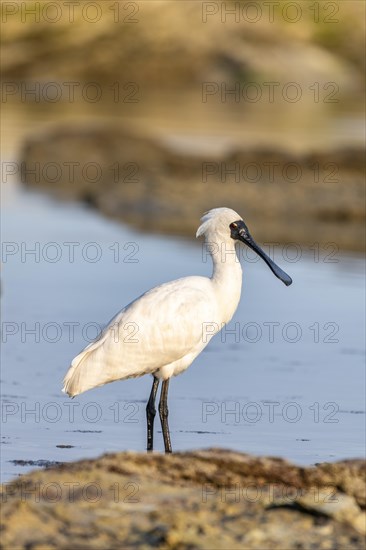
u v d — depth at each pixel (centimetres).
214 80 8675
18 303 1834
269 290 1986
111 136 4009
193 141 4572
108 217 2939
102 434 1184
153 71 8619
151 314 1162
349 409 1289
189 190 3142
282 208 2939
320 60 8850
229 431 1202
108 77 8625
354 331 1686
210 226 1240
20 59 8612
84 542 724
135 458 863
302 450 1127
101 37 8862
